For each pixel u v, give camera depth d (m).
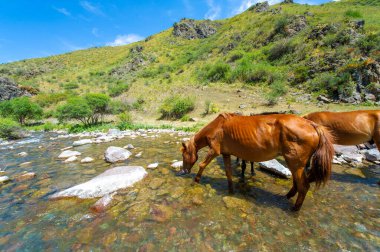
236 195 4.41
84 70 67.06
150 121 22.09
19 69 65.19
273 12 56.09
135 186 4.81
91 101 20.95
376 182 4.99
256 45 41.03
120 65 62.38
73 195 4.38
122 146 9.41
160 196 4.36
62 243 3.05
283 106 19.56
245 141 4.01
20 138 15.06
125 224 3.46
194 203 4.09
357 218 3.59
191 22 86.81
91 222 3.53
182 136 11.91
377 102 16.66
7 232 3.32
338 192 4.52
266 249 2.90
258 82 28.39
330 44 26.20
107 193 4.46
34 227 3.44
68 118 22.38
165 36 84.62
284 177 5.29
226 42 50.06
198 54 51.25
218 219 3.57
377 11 40.12
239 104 22.52
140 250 2.90
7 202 4.30
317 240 3.07
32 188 4.98
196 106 23.77
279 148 3.80
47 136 15.81
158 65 56.19
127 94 36.91
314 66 24.17
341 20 29.48
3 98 35.75
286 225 3.41
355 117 5.46
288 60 29.81
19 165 7.04
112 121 23.38
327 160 3.59
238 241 3.06
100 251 2.89
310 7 55.84
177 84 36.59
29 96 39.25
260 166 5.99
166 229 3.33
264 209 3.87
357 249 2.89
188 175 5.51
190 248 2.93
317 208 3.90
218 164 6.49
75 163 6.89
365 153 6.65
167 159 7.02
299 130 3.60
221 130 4.41
